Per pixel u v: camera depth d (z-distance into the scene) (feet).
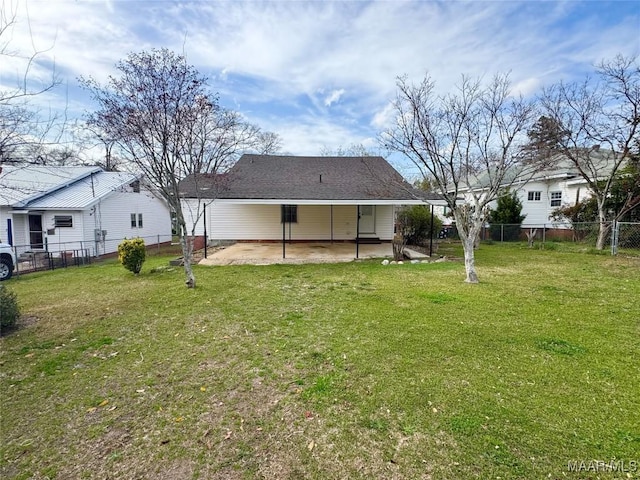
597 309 17.80
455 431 8.16
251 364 12.08
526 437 7.88
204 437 8.27
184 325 16.46
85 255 47.65
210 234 51.03
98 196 50.90
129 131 21.91
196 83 23.40
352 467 7.17
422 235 54.39
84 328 16.21
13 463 7.53
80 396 10.23
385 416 8.85
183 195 33.73
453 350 12.79
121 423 8.89
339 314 17.49
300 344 13.73
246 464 7.34
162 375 11.44
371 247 47.93
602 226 42.73
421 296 20.70
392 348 13.05
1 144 15.26
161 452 7.78
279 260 36.60
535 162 30.30
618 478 6.66
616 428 8.13
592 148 46.32
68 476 7.13
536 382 10.37
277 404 9.55
